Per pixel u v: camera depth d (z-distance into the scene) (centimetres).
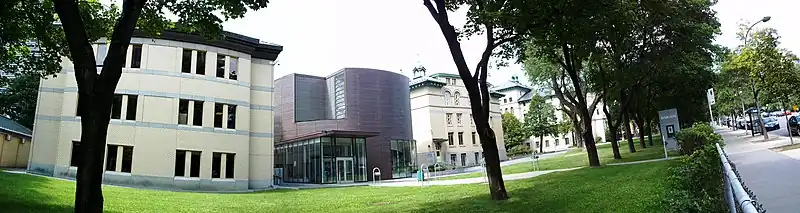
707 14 2605
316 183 3734
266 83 3033
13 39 1455
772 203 846
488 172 1373
